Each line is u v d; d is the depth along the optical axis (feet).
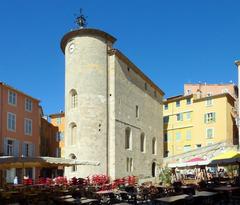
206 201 75.10
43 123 237.25
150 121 212.84
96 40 163.43
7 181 160.25
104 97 162.40
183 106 262.26
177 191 88.79
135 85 191.93
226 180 120.57
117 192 88.69
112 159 159.84
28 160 89.56
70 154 158.61
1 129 164.55
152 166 212.64
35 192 91.25
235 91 279.28
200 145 247.09
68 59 166.30
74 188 105.29
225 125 237.86
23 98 185.88
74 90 162.30
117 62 169.27
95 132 157.17
